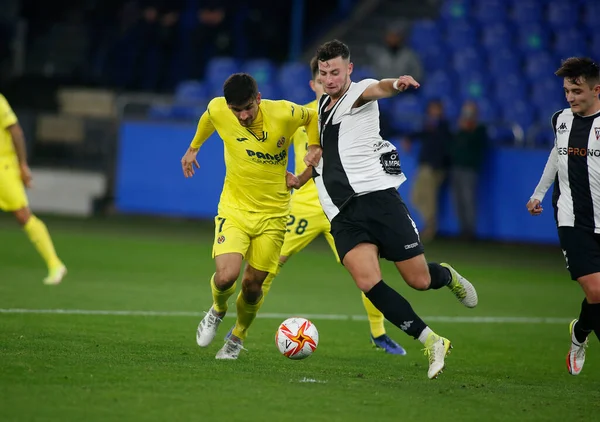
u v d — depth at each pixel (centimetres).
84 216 6538
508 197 6025
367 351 2716
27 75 8388
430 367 2075
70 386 1842
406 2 8162
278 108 2234
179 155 6397
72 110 7725
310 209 2891
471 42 7306
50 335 2569
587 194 2183
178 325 2934
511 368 2534
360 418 1714
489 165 6047
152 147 6444
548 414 1831
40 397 1741
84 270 4184
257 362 2342
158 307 3294
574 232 2209
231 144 2266
